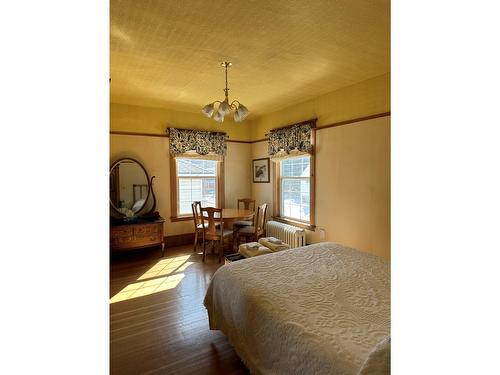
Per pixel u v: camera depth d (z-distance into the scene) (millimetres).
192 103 4453
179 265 3916
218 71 3096
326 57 2742
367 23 2133
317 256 2336
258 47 2529
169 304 2758
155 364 1891
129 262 4043
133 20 2092
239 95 4004
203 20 2094
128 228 4066
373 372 864
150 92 3871
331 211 3822
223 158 5418
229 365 1881
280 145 4680
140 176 4578
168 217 4883
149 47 2529
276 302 1535
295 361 1233
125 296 2934
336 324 1299
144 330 2299
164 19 2078
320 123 3988
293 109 4516
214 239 4223
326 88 3682
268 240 3279
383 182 3160
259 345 1510
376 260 2227
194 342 2135
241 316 1705
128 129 4504
